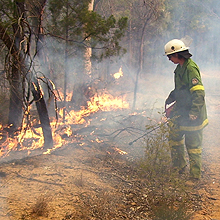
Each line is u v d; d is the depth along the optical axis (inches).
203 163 221.3
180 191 164.2
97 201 147.3
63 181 166.6
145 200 158.6
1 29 208.7
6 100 283.1
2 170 175.5
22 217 126.3
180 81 194.2
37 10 253.6
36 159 198.8
